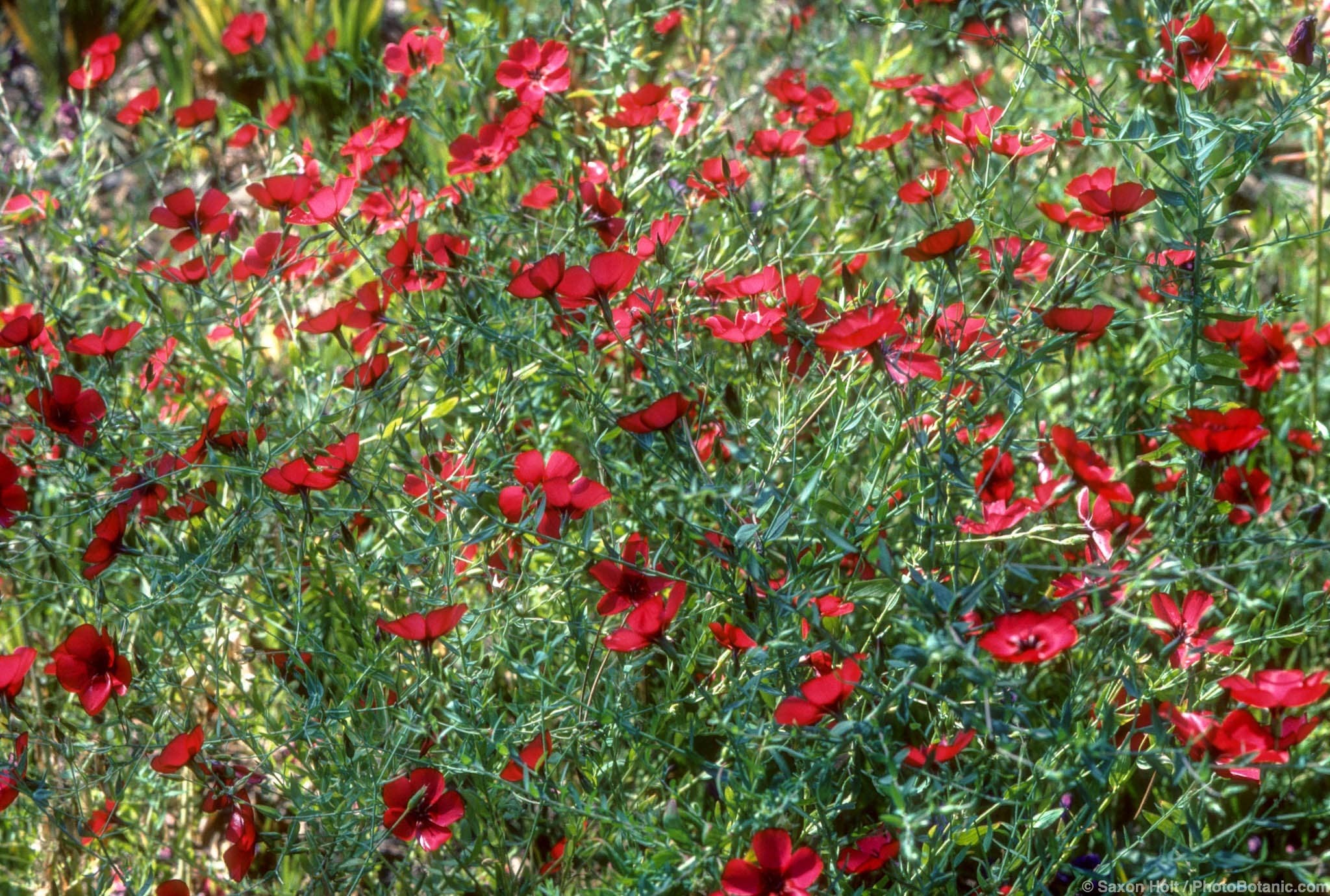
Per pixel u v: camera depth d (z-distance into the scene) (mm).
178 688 1354
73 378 1374
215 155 1680
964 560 1341
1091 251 1310
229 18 2412
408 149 1579
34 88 2416
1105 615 1241
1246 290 1416
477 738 1293
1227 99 1635
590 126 1572
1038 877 1280
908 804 1233
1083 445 1279
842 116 1464
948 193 1545
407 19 2264
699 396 1298
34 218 1601
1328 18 1462
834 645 1240
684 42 1841
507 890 1313
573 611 1307
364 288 1380
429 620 1258
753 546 1258
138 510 1354
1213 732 1220
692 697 1286
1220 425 1256
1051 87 1447
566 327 1373
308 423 1389
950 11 1596
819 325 1345
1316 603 1347
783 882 1211
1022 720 1258
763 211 1460
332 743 1295
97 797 1417
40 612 1519
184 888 1309
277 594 1424
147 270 1443
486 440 1387
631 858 1247
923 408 1306
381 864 1353
